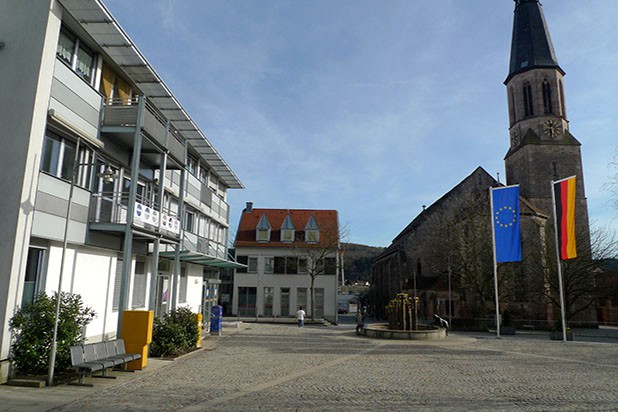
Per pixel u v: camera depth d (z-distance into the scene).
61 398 8.48
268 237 47.19
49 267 11.98
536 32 50.25
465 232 37.41
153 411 7.65
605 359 15.01
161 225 15.80
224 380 10.55
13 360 9.91
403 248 50.81
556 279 35.41
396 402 8.53
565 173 47.66
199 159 26.50
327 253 43.88
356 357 15.00
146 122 14.44
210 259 22.20
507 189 23.59
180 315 16.41
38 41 10.93
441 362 14.02
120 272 16.27
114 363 10.27
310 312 43.97
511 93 51.94
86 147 13.39
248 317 44.59
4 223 10.23
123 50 14.42
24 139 10.52
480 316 37.81
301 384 10.20
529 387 10.10
